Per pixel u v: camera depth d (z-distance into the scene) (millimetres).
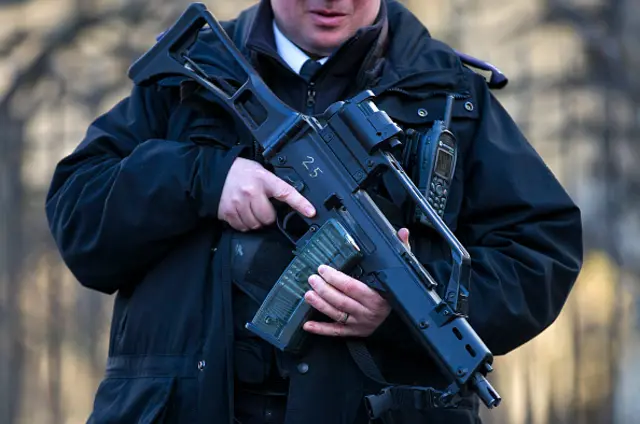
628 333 29812
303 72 9094
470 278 8672
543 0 28625
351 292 8273
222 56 9188
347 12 9016
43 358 32688
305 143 8625
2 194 31328
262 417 8641
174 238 8820
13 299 31297
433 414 8438
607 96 28312
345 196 8453
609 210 28469
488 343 8664
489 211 8977
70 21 29672
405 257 8281
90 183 8922
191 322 8641
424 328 8156
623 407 29875
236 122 9016
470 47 30047
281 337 8383
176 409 8547
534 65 29531
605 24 28156
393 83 8898
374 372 8438
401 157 8742
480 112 9148
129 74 9266
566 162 29094
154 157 8812
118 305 9133
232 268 8672
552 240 8906
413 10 30672
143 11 29422
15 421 31094
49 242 32281
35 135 32125
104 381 8938
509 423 27781
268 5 9266
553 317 8914
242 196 8586
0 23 31562
